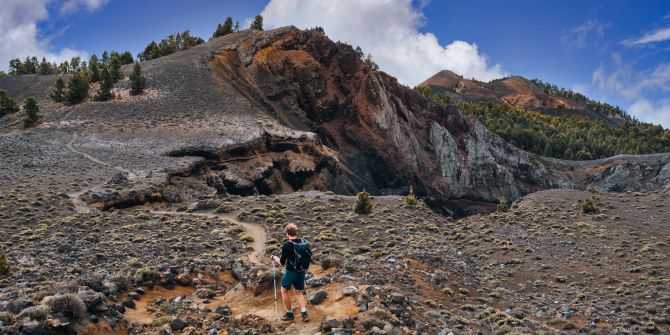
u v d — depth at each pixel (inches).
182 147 3373.5
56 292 458.3
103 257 1000.9
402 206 2444.6
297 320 456.1
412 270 1005.2
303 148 4284.0
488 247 1710.1
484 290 1096.2
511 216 2379.4
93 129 3740.2
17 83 5639.8
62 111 4345.5
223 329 455.5
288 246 454.6
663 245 1637.6
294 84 5526.6
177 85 5064.0
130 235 1375.5
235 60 5846.5
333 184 4547.2
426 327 503.8
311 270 732.0
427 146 6117.1
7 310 404.2
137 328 448.8
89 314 405.1
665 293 1114.7
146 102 4544.8
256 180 3535.9
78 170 2586.1
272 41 6097.4
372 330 414.9
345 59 5915.4
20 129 3969.0
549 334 745.0
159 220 1743.4
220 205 2186.3
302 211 2153.1
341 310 462.9
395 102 6210.6
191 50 6186.0
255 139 3767.2
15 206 1665.8
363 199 2182.6
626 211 2304.4
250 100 5270.7
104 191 2110.0
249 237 1455.5
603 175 6756.9
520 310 966.4
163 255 1095.0
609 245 1690.5
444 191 5821.9
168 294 609.9
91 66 5851.4
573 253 1600.6
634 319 923.4
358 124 5457.7
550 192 3006.9
